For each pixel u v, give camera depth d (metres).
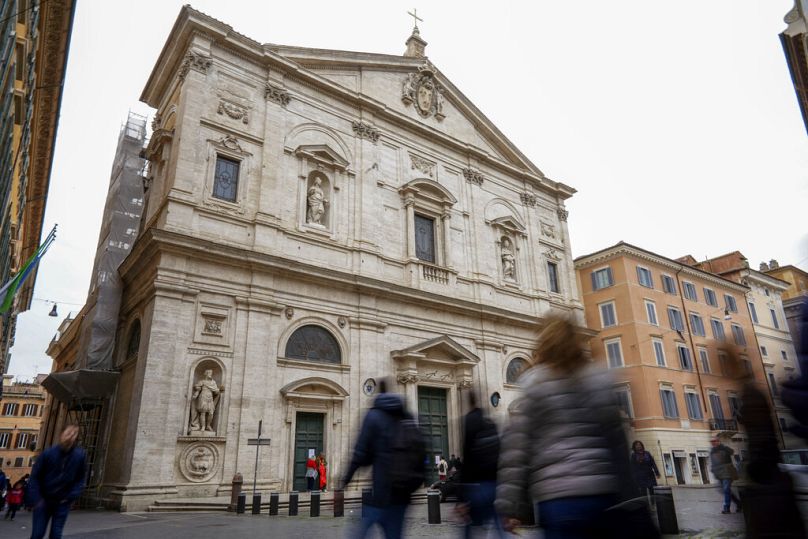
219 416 19.44
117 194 26.20
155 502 17.31
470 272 29.94
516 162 35.84
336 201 25.84
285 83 25.95
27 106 21.98
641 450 12.79
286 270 22.31
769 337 47.12
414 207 28.78
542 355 3.82
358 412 22.83
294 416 21.17
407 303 26.16
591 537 3.20
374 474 5.96
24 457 72.31
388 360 24.64
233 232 22.14
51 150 30.41
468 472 7.14
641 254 39.09
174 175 21.33
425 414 25.23
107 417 22.12
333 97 27.50
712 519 12.38
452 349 26.41
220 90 23.70
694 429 36.06
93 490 21.33
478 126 34.59
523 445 3.65
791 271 52.69
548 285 34.12
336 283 23.75
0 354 32.75
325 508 19.33
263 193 23.20
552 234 36.31
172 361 19.00
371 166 27.61
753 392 5.19
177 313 19.56
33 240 37.97
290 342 22.16
